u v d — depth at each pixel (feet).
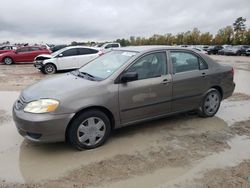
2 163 13.03
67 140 14.35
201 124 18.47
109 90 14.58
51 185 11.23
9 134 16.53
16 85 35.19
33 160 13.33
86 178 11.73
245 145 15.17
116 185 11.25
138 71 15.79
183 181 11.55
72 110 13.46
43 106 13.21
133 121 15.88
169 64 17.03
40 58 51.78
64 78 16.21
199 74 18.31
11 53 72.38
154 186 11.20
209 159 13.47
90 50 52.80
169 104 17.08
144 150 14.40
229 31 259.80
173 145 15.06
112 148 14.61
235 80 40.29
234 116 20.43
